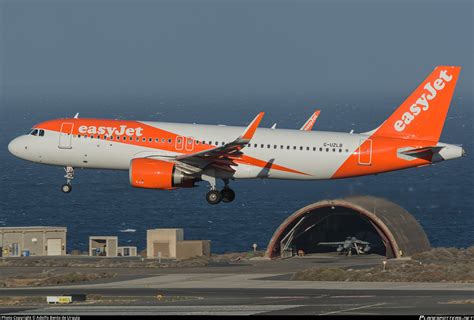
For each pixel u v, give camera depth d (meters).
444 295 176.50
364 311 154.00
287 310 156.50
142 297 178.50
